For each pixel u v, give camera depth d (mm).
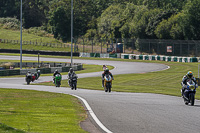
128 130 26641
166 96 58562
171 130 26750
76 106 40188
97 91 69625
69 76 74938
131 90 74000
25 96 52781
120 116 33375
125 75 130625
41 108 37594
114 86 88188
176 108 39906
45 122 28516
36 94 56938
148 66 177875
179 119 31859
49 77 129375
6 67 175125
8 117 30422
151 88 81188
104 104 42938
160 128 27500
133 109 38469
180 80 107188
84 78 119312
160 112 36281
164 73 136750
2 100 45688
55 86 86562
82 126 27672
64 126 26953
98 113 35094
